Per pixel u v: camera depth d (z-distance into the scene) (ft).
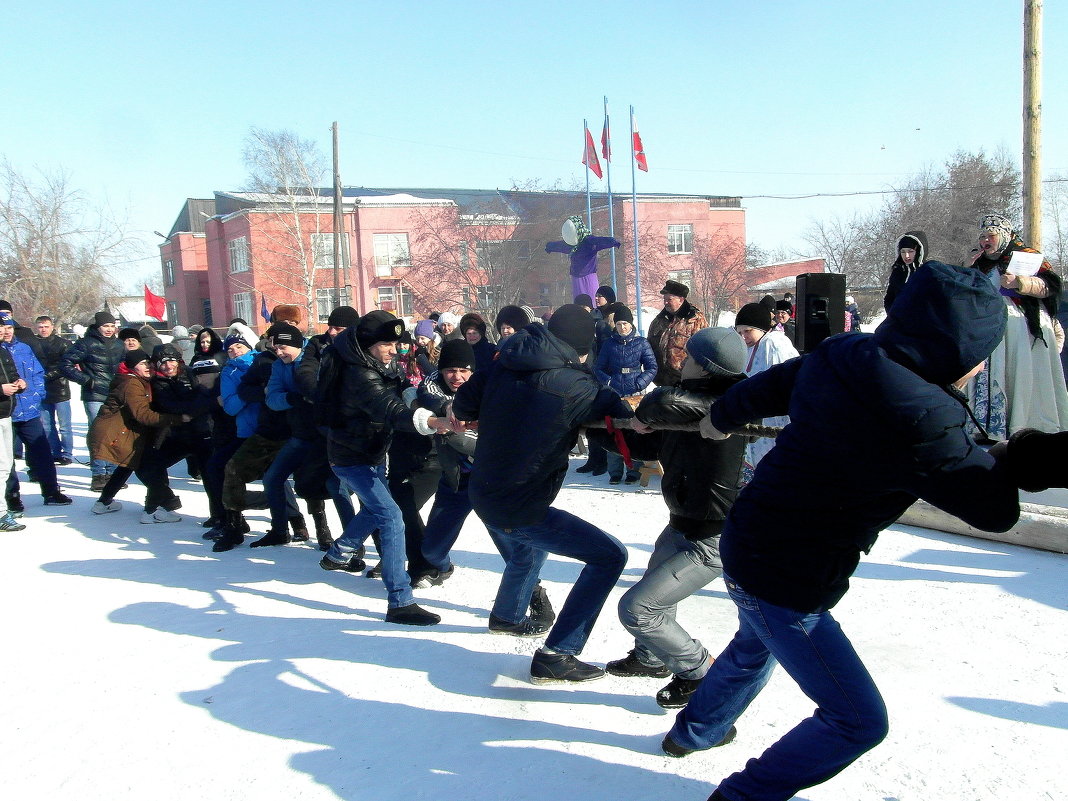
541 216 122.72
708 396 10.18
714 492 10.82
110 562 20.51
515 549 13.97
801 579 7.86
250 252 140.67
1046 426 21.29
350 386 15.29
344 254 130.52
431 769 10.30
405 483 17.57
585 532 12.20
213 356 25.55
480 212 124.77
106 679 13.38
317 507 20.98
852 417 7.25
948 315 6.95
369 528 18.31
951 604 15.16
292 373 20.26
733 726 10.62
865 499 7.50
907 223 115.85
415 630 15.19
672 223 142.10
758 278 130.31
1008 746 10.27
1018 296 21.35
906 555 18.35
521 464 11.67
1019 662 12.64
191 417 24.95
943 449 6.90
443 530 16.46
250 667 13.66
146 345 37.65
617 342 26.53
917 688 11.91
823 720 8.14
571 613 12.41
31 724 11.91
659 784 9.77
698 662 11.42
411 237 146.61
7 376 24.03
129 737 11.42
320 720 11.73
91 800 9.93
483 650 14.12
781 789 8.34
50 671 13.79
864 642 13.65
